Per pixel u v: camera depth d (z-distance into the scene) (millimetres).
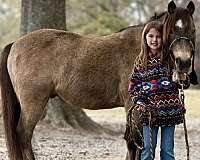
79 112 12727
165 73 5594
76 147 9891
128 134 6027
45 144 10047
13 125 6742
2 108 6805
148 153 5625
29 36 6793
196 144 11430
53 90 6727
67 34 6738
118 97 6523
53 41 6680
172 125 5582
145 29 5676
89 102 6633
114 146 10344
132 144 6129
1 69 6871
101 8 32375
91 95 6566
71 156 8656
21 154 6602
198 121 18625
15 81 6727
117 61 6426
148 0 35344
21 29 12531
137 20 36094
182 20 5508
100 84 6496
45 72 6609
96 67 6488
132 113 5891
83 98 6613
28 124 6660
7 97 6793
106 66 6461
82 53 6551
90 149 9688
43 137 11031
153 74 5566
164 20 5652
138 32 6375
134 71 5676
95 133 12492
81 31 31328
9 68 6809
